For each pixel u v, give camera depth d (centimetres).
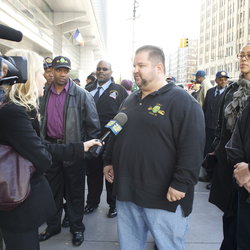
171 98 205
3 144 167
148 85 212
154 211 210
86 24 1781
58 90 312
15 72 147
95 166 382
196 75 716
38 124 192
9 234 183
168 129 202
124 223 231
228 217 252
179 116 200
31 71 185
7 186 157
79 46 2736
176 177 197
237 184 207
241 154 203
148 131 205
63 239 323
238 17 6806
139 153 207
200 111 205
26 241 183
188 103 201
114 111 389
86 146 208
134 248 230
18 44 1059
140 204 208
